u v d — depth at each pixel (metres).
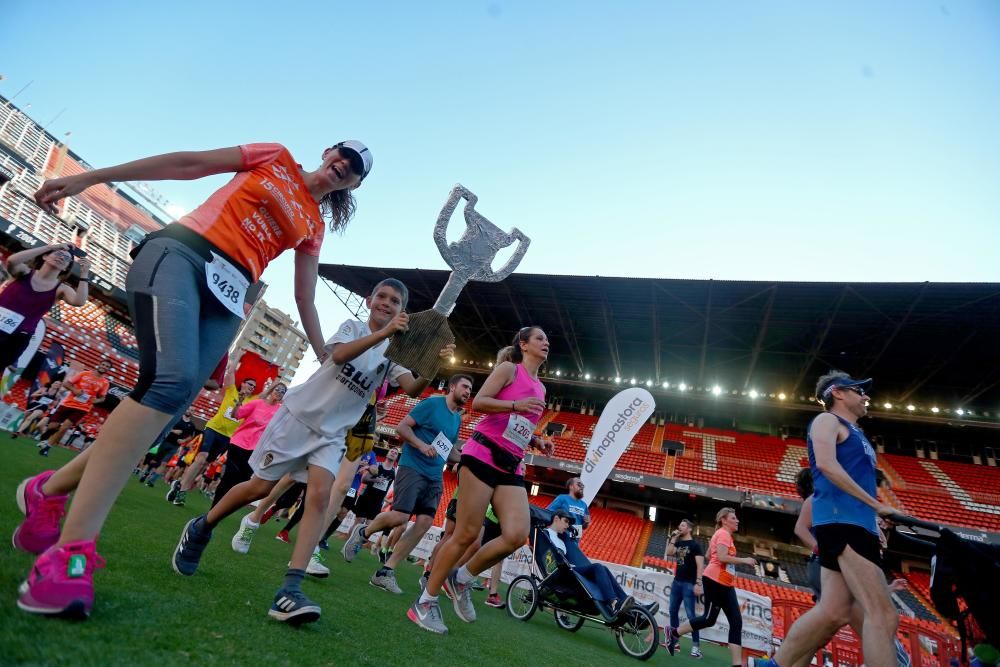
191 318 1.66
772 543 23.94
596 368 29.58
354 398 2.52
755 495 20.73
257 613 2.01
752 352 23.86
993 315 17.70
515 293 23.69
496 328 27.69
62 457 8.09
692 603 7.18
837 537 2.46
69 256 4.69
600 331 25.31
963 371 21.59
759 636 8.12
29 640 1.10
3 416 11.31
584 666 3.45
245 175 1.95
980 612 2.43
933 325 18.94
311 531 2.22
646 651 5.49
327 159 2.19
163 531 3.60
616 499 26.78
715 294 20.27
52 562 1.32
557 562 6.04
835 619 2.46
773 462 25.00
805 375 24.75
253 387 7.41
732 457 25.80
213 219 1.81
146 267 1.66
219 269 1.79
